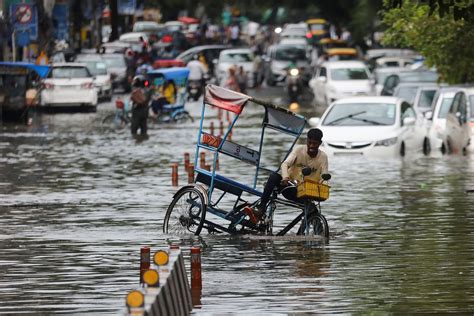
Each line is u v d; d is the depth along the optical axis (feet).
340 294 69.77
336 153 162.71
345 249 86.94
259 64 386.73
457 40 202.90
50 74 283.79
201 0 532.32
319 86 304.50
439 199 116.47
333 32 516.73
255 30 508.94
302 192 91.76
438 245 88.17
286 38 466.70
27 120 244.42
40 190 127.03
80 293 70.85
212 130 212.02
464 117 170.60
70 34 363.56
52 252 86.12
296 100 318.04
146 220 103.04
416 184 130.52
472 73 205.36
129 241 91.35
